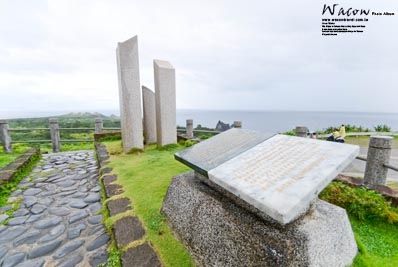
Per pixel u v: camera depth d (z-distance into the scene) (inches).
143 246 70.4
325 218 57.6
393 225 82.9
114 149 200.4
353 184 112.3
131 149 185.3
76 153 237.0
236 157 73.0
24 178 152.0
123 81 177.6
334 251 56.1
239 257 54.3
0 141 239.1
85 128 277.1
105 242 79.7
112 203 97.0
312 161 58.9
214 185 74.4
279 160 64.4
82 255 73.4
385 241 75.6
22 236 85.6
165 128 199.3
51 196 122.1
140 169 140.9
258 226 53.4
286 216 43.4
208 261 61.7
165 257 66.0
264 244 50.1
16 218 99.0
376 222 85.4
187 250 69.2
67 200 116.4
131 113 182.2
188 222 72.7
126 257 65.7
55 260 72.0
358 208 88.0
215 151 83.0
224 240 58.9
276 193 49.5
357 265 62.2
